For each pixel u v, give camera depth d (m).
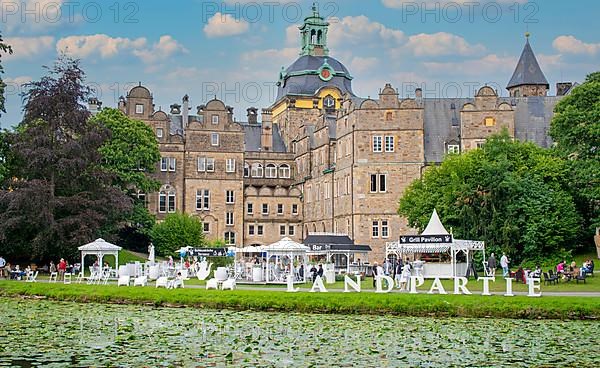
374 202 105.88
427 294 48.28
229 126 131.38
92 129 85.94
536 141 108.12
